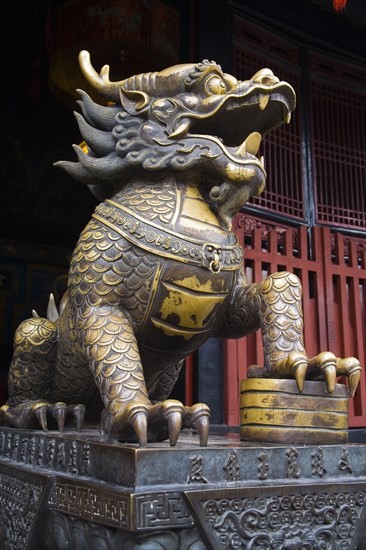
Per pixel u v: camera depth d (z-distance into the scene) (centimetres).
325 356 107
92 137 125
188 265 111
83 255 116
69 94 399
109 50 356
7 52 515
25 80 541
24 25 480
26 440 127
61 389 141
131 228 112
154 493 84
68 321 128
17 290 529
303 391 109
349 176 337
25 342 140
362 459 110
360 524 104
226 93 118
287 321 116
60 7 355
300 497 99
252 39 318
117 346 107
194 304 113
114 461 91
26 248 542
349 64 351
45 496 105
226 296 118
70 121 583
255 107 117
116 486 89
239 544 90
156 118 119
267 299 120
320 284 296
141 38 345
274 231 287
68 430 134
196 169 118
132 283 111
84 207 581
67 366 133
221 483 93
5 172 552
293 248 304
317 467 104
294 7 328
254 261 275
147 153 117
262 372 116
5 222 539
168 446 95
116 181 129
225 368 253
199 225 115
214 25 294
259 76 116
